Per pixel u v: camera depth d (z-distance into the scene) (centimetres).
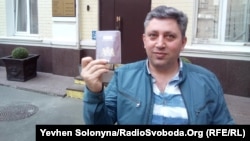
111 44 147
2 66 789
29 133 403
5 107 501
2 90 596
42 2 681
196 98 157
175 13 151
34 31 746
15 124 432
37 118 457
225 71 535
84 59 147
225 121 164
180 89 160
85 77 145
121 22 618
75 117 462
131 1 604
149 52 157
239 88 531
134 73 166
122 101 160
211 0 543
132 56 624
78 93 549
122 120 159
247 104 497
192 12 537
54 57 686
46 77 675
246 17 533
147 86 160
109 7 622
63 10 650
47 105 514
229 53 524
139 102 157
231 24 543
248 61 518
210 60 541
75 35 650
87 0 626
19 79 640
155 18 153
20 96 561
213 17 547
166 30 150
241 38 542
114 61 147
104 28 633
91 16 630
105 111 155
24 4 747
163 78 163
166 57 154
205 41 552
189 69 166
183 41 160
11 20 764
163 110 156
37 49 720
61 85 611
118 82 165
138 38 612
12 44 756
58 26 667
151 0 576
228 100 512
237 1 534
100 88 147
